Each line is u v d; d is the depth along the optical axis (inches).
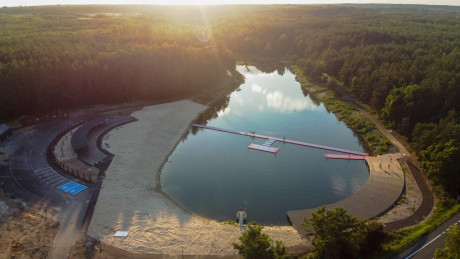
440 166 3065.9
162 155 4013.3
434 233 2500.0
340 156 4089.6
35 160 3550.7
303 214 2901.1
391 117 4662.9
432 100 4298.7
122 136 4328.3
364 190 3240.7
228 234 2664.9
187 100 5979.3
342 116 5408.5
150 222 2755.9
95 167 3526.1
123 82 5536.4
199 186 3410.4
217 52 7411.4
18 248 2316.7
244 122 5231.3
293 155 4141.2
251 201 3174.2
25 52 5206.7
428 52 6545.3
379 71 5674.2
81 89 5226.4
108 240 2502.5
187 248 2486.5
